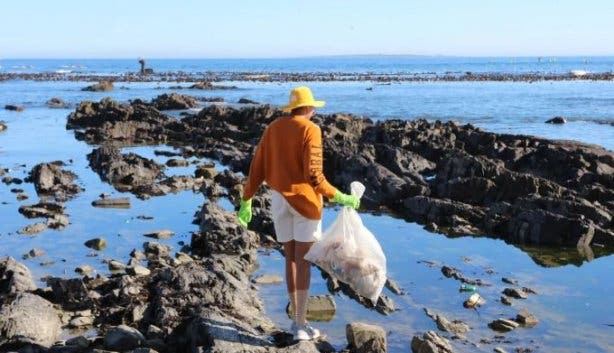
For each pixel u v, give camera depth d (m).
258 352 5.88
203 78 82.81
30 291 7.52
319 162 6.01
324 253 6.25
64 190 13.62
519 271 8.86
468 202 12.80
